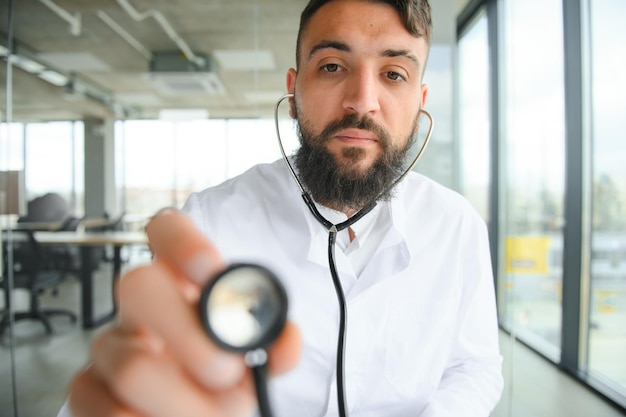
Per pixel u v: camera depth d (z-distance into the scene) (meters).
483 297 0.77
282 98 0.66
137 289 0.21
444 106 2.16
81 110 3.39
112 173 3.59
